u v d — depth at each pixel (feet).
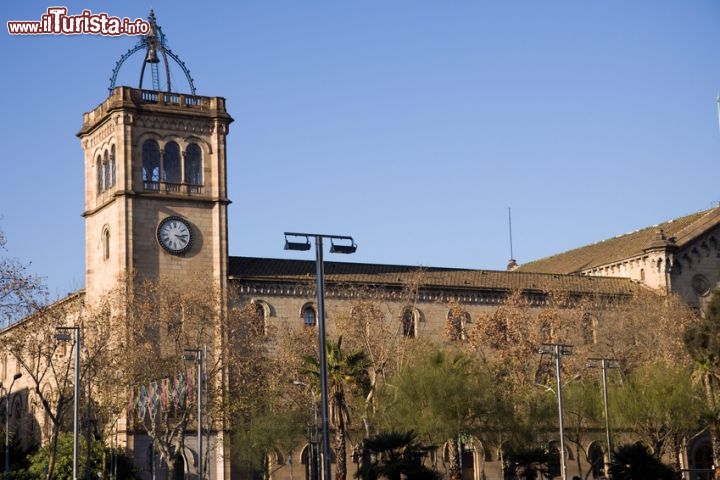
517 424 315.37
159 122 359.66
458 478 311.88
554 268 473.26
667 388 338.75
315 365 306.14
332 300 371.97
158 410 323.98
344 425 309.22
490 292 395.55
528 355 354.13
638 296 391.65
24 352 356.79
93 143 373.81
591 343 388.78
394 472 246.68
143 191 353.92
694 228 420.77
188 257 357.20
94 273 369.09
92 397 322.55
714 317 332.39
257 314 355.56
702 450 404.36
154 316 330.95
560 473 377.50
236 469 353.92
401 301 381.40
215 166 364.38
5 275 287.07
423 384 305.32
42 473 322.14
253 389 337.11
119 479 323.57
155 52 366.63
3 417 445.37
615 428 355.56
